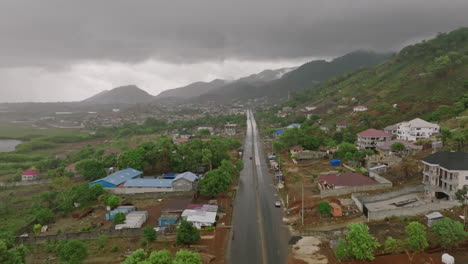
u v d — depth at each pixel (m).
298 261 47.59
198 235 55.19
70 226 65.94
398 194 64.12
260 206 73.06
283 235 57.12
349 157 97.62
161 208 73.69
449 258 41.62
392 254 46.09
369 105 184.00
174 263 38.53
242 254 50.69
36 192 99.19
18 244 58.06
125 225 61.28
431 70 186.75
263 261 48.22
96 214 72.06
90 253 52.75
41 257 53.16
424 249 46.38
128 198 81.44
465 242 46.78
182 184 83.56
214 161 104.31
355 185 70.31
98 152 146.62
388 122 144.38
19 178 114.25
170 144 113.56
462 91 150.62
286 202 74.19
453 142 81.69
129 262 40.44
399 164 80.69
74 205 76.25
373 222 56.06
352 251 44.94
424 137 108.44
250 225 62.09
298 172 97.25
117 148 165.75
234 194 83.00
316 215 62.44
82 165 114.81
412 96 167.75
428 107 145.88
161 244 55.00
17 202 88.88
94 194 78.38
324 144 133.62
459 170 56.09
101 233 58.91
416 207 55.81
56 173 113.81
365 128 140.88
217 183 77.19
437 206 55.78
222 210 69.19
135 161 100.56
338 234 54.25
